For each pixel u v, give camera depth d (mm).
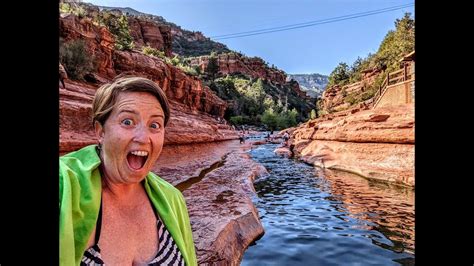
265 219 6844
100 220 1012
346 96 56406
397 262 4352
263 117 90125
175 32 167375
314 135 20906
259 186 11016
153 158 1104
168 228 1234
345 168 13836
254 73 142375
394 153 11367
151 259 1119
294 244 5219
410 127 10734
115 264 1004
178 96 42938
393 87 14836
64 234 843
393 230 5785
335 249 4922
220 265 3869
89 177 1008
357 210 7363
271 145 38312
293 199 8844
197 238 4316
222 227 4812
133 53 33281
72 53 17891
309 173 14016
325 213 7230
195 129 26734
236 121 83875
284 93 140125
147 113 1079
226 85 97438
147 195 1248
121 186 1116
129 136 1038
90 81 19109
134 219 1133
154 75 34625
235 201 6887
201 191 8109
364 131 12977
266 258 4637
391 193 9078
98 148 1165
